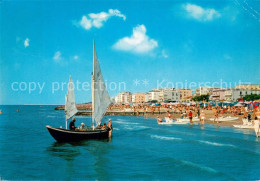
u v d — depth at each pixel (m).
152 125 54.59
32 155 24.06
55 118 90.88
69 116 31.30
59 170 18.98
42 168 19.64
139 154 24.09
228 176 16.98
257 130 32.25
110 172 18.45
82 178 17.23
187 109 88.31
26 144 30.19
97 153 24.69
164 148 26.81
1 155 23.88
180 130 42.88
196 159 21.72
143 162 21.16
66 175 17.75
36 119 84.06
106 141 31.84
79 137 30.44
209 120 59.47
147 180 16.64
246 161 20.86
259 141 29.88
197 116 63.44
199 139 32.12
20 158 22.77
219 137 33.44
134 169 19.19
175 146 27.80
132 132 41.88
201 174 17.64
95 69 34.53
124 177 17.30
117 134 39.31
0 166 20.00
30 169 19.38
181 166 19.59
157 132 41.16
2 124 62.00
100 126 34.97
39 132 44.12
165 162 21.02
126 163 20.89
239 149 25.23
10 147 27.98
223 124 50.56
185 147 27.09
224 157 22.25
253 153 23.50
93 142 30.97
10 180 16.44
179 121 56.00
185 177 16.94
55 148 27.36
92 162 21.33
